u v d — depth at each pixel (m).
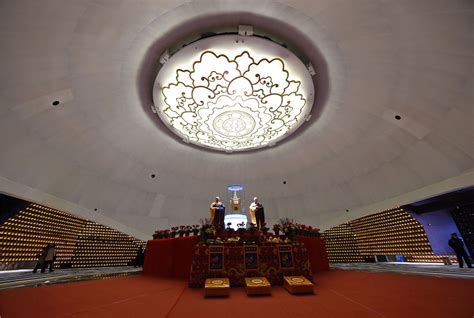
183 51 7.76
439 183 11.38
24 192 10.75
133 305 3.71
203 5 6.71
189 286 5.41
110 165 13.72
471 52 7.00
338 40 7.61
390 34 7.11
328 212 16.64
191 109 9.97
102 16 6.56
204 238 6.04
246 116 10.47
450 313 2.93
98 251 18.22
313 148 14.28
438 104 9.18
